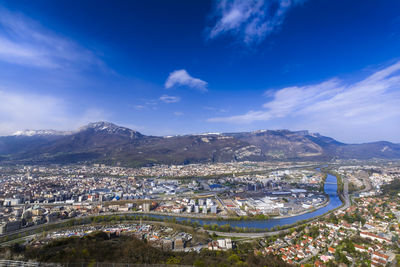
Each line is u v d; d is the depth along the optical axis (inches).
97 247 7755.9
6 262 6117.1
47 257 6707.7
